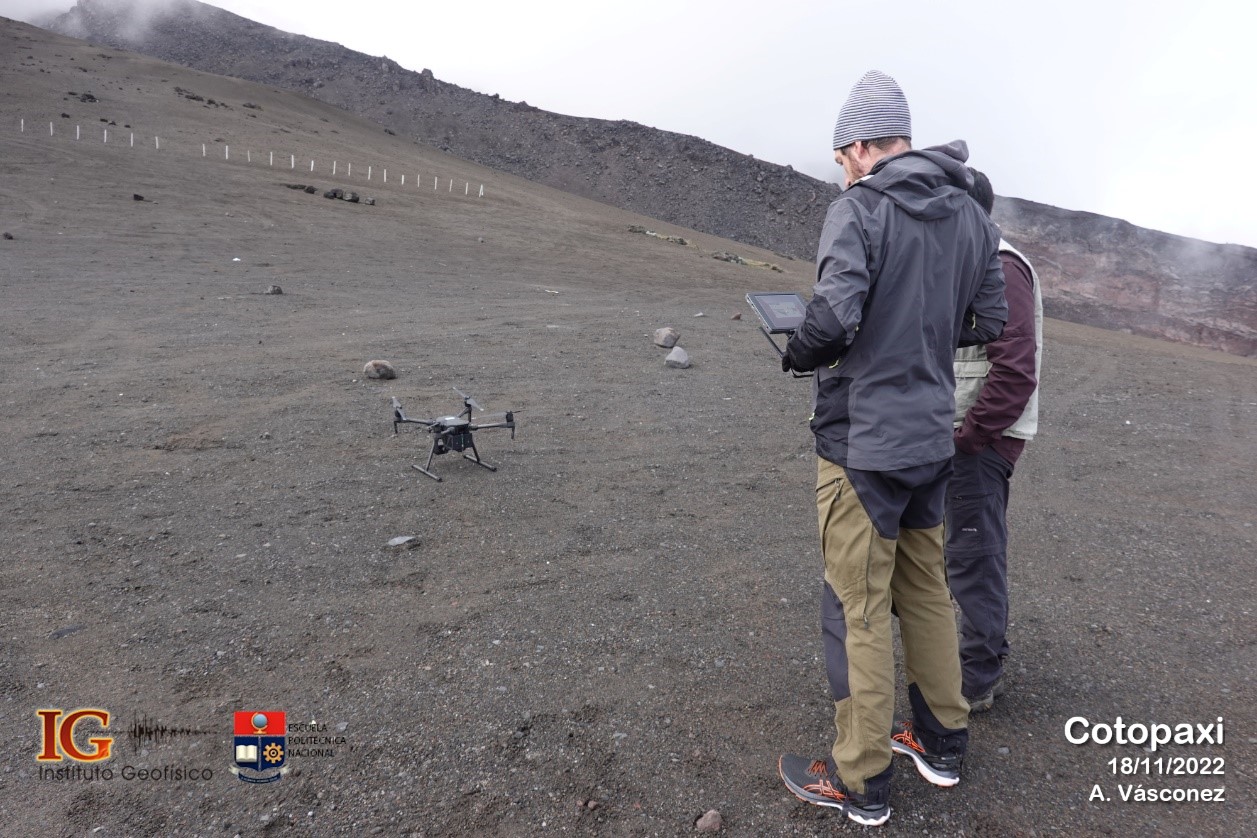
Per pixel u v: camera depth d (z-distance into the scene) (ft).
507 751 8.92
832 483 7.89
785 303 8.65
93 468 18.22
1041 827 8.02
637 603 12.59
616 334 43.16
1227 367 49.98
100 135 145.89
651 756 8.91
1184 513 17.95
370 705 9.72
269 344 34.81
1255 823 8.12
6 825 7.67
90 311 40.52
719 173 524.11
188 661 10.55
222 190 114.83
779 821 7.98
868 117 8.02
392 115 537.24
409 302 53.11
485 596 12.68
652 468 19.90
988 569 9.46
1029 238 541.34
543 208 178.60
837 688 8.04
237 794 8.18
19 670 10.17
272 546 14.32
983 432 8.82
